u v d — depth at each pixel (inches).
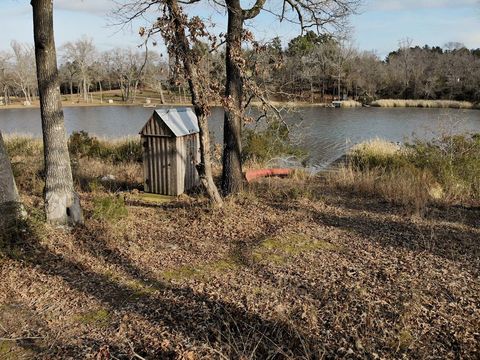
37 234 227.6
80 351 137.9
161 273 193.9
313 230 253.9
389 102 2108.8
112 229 242.2
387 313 155.3
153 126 332.8
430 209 303.9
